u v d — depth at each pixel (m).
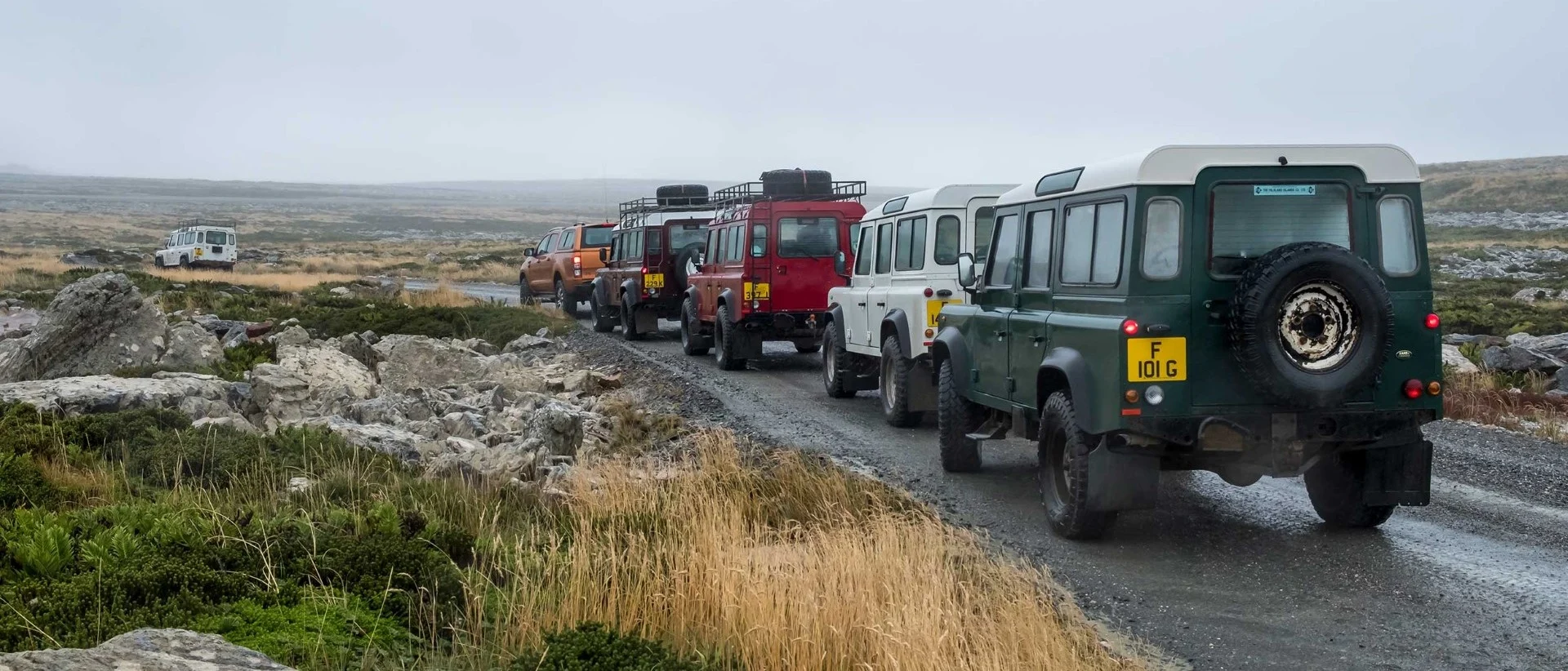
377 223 162.00
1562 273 51.69
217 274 44.94
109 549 6.26
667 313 25.31
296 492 8.15
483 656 5.40
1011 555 7.77
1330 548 7.98
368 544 6.40
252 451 9.33
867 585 5.87
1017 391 9.30
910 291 12.84
